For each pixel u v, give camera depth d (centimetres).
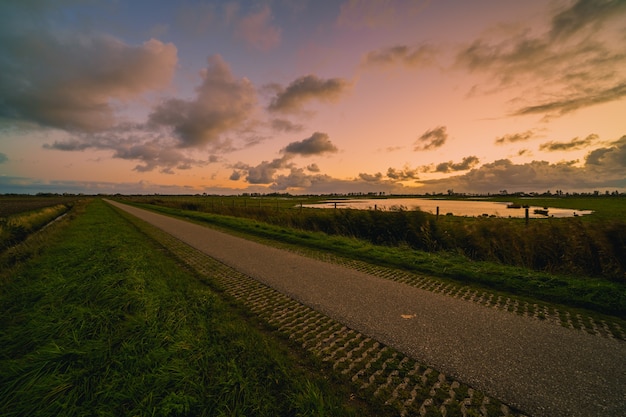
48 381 248
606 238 605
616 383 247
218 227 1548
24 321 390
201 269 660
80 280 534
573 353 296
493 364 277
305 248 927
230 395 235
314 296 475
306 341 332
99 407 225
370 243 1004
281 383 258
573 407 219
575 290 472
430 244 890
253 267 675
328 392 243
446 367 273
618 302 419
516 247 727
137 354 297
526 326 360
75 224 1653
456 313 402
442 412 219
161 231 1362
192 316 390
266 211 1928
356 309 418
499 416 213
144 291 463
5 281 586
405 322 373
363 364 284
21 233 1305
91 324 353
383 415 218
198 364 277
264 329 366
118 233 1219
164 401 223
